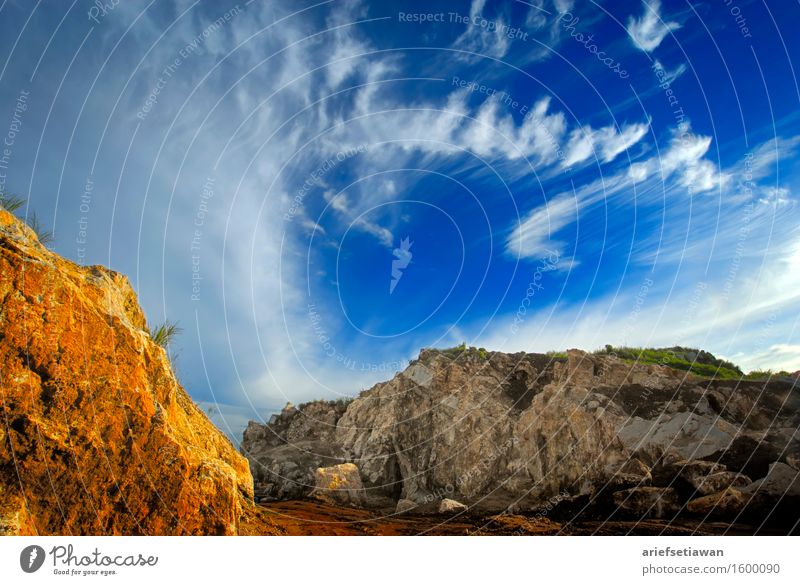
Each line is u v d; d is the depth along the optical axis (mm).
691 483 16203
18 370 8430
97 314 9562
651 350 25969
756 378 22203
